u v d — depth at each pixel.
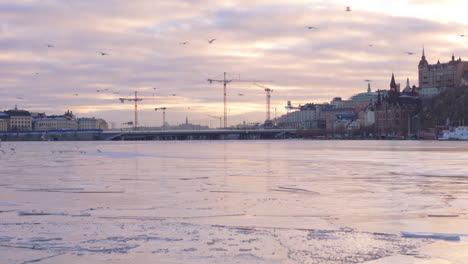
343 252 22.98
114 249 23.59
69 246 24.12
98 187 48.50
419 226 28.48
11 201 38.97
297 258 22.09
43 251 23.27
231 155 123.31
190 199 39.53
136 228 28.02
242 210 34.06
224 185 49.97
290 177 58.97
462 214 32.38
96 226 28.61
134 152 147.38
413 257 22.19
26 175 63.06
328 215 32.09
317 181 54.06
